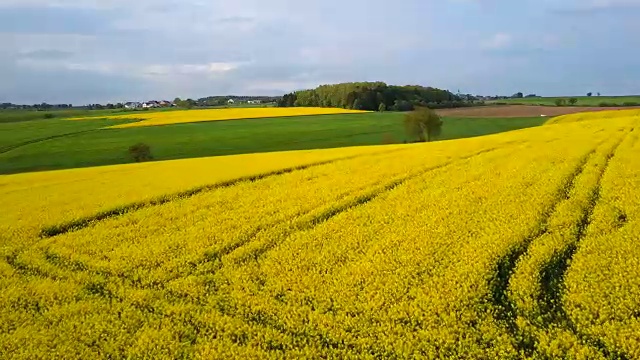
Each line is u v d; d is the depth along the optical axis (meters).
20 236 18.19
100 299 13.66
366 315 12.27
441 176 24.33
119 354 11.30
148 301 13.49
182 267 15.29
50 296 13.73
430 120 61.56
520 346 11.08
